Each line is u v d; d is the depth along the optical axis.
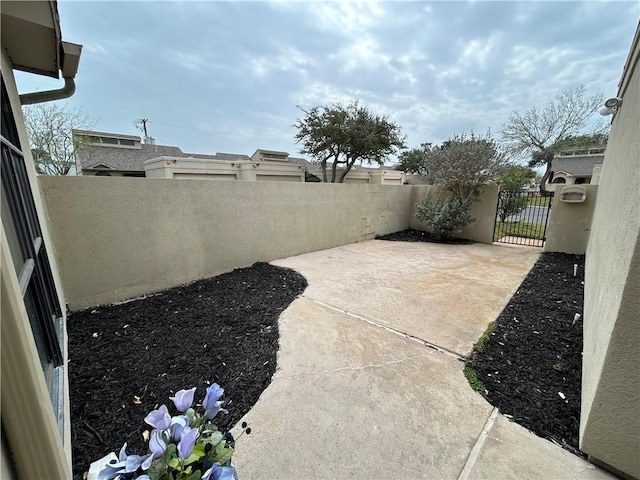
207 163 13.20
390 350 2.58
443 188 8.23
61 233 2.99
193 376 2.19
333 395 2.03
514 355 2.51
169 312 3.24
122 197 3.40
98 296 3.31
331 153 19.61
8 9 1.54
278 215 5.54
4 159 1.36
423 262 5.62
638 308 1.30
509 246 7.27
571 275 4.76
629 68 2.75
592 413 1.49
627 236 1.49
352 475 1.47
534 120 20.38
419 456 1.58
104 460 1.22
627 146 2.17
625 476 1.44
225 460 1.00
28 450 0.63
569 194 6.17
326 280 4.49
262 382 2.15
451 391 2.07
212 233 4.45
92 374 2.15
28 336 0.63
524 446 1.64
